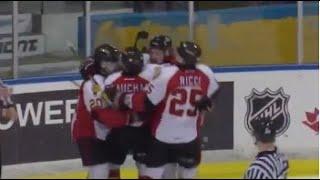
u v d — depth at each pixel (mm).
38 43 27641
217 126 25047
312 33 28312
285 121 25359
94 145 18938
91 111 18406
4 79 25375
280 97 25344
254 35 29703
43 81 24125
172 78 18156
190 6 29641
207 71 18484
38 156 24125
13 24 26812
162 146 18406
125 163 23781
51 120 24219
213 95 18641
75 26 29156
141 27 30078
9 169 23734
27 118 23984
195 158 18672
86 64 18859
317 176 23172
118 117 18391
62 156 24359
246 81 25172
